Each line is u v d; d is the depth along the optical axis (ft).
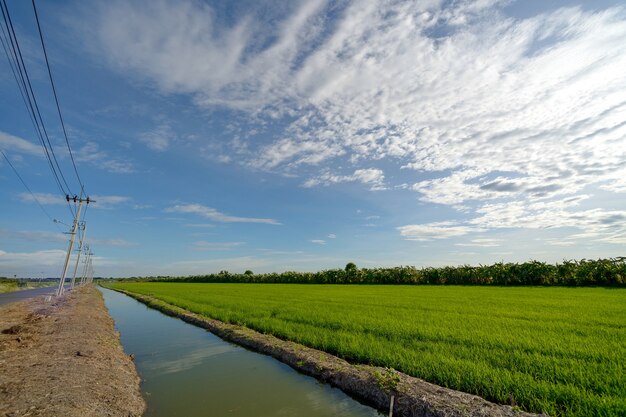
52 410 20.45
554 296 83.87
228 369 35.29
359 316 56.03
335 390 29.17
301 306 74.23
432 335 39.91
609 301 70.54
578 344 34.27
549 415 20.40
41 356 32.27
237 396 27.86
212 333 55.16
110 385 27.40
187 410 25.13
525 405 22.52
